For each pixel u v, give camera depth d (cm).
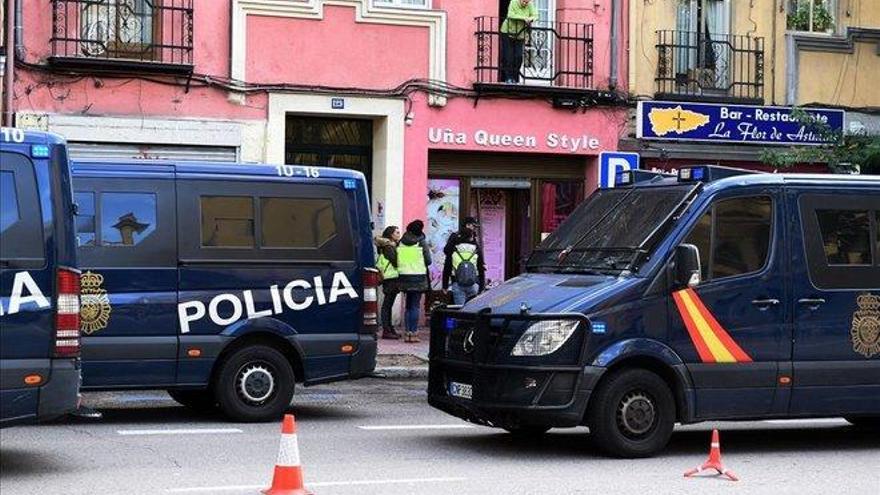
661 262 1317
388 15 2578
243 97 2489
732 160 2812
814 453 1386
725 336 1329
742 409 1336
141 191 1493
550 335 1279
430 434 1462
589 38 2730
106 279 1468
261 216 1543
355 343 1580
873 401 1383
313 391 1902
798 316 1359
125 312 1474
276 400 1544
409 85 2602
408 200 2612
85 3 2386
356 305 1583
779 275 1356
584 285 1323
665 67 2786
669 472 1236
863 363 1380
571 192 2778
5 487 1109
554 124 2706
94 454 1287
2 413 1124
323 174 1579
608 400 1287
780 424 1616
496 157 2714
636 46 2770
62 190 1158
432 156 2662
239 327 1521
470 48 2656
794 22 2883
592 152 2731
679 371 1308
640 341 1296
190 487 1115
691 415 1316
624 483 1173
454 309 1378
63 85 2367
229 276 1521
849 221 1394
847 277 1383
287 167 1563
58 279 1147
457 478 1184
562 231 1466
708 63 2822
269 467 1220
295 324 1550
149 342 1481
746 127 2803
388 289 2428
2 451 1302
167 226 1498
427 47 2619
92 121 2375
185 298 1500
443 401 1369
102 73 2386
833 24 2911
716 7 2834
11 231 1136
